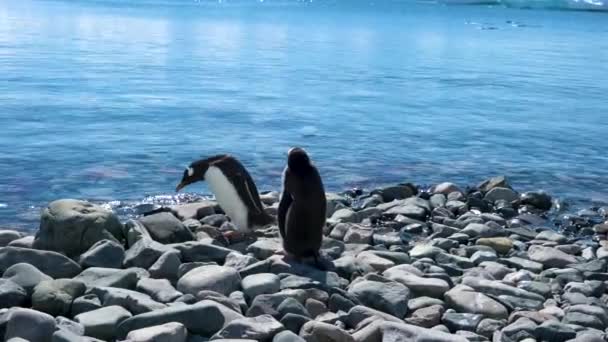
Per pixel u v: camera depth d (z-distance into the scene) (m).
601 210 12.63
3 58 28.45
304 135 17.05
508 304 7.51
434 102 22.84
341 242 9.59
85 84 22.86
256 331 6.24
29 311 6.16
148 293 7.21
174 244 8.76
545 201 12.62
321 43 42.72
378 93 24.06
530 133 18.75
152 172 13.45
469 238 10.41
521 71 32.81
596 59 40.09
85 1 92.38
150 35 43.59
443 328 6.97
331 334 6.34
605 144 17.88
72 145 15.01
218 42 40.56
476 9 136.62
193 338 6.30
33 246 8.70
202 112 19.11
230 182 9.66
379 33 55.22
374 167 14.68
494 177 14.30
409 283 7.77
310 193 8.30
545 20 95.94
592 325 7.13
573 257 9.60
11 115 17.61
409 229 10.72
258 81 25.36
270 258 8.35
